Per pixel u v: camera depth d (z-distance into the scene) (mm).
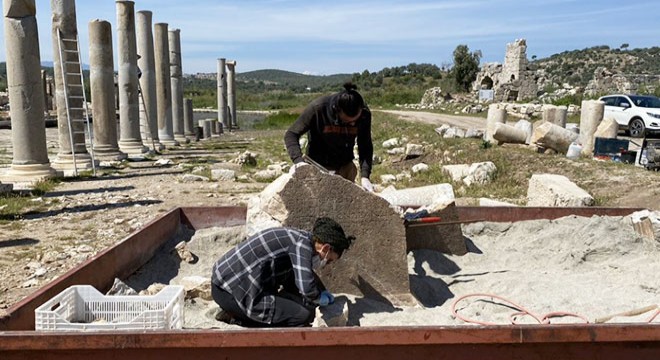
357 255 5547
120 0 20406
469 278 6055
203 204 11578
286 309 4395
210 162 19828
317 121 5867
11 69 13875
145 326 3959
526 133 17484
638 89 37656
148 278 5879
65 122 16688
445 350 3424
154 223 6305
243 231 6875
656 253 6746
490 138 18906
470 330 3393
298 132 5836
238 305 4367
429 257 6457
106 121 18766
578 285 5812
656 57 83250
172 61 28703
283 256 4395
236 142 29297
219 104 38438
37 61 14008
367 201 5535
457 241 6684
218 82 38281
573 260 6617
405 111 45125
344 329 3354
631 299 5449
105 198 12195
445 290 5832
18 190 12609
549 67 85688
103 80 18500
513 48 46938
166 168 17594
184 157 21547
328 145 6020
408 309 5332
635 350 3488
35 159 14211
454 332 3387
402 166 17469
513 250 6879
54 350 3281
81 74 16562
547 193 10219
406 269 5570
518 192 12758
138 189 13453
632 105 22797
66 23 16094
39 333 3266
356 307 5230
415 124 28375
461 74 61781
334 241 4395
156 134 24484
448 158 16719
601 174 13266
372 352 3402
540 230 7207
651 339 3443
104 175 15812
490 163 14203
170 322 4160
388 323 4953
